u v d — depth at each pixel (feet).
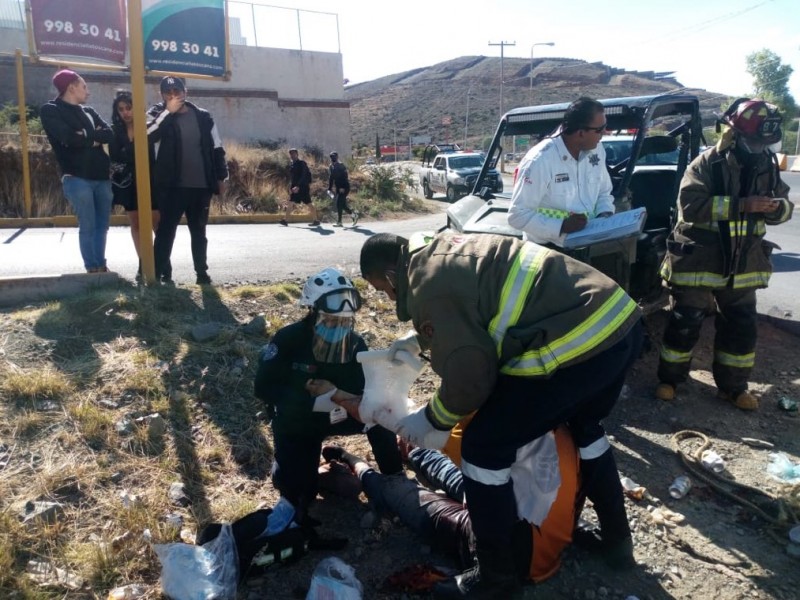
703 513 11.55
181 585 8.71
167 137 18.30
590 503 11.93
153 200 21.08
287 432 10.48
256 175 57.67
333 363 10.59
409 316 9.08
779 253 35.27
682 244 14.70
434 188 85.46
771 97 179.52
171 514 10.49
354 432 11.12
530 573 9.46
